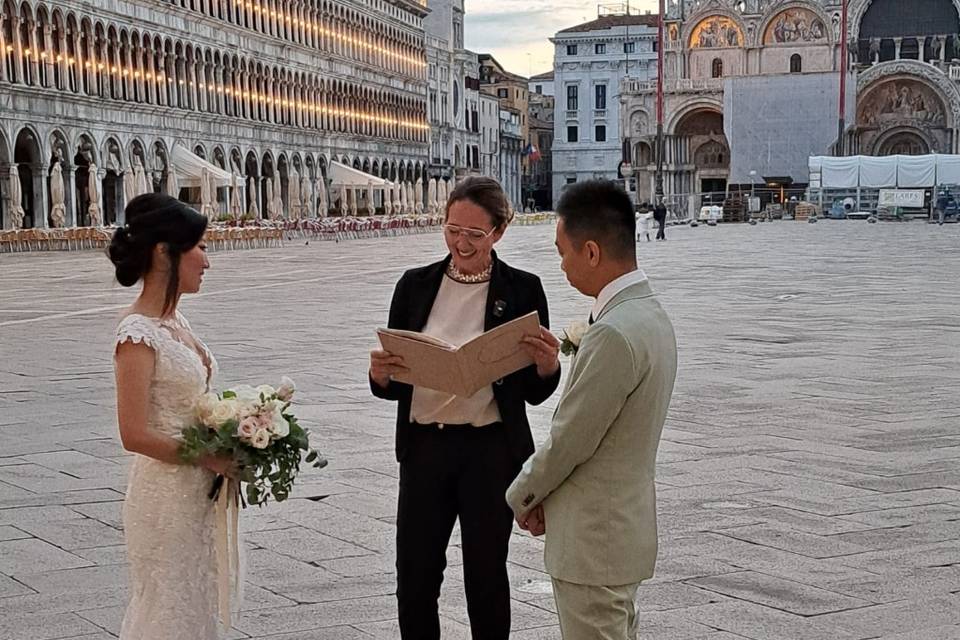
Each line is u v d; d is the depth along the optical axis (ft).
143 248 15.87
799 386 44.75
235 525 16.63
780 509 27.73
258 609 21.45
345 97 285.84
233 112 228.43
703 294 84.53
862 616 20.85
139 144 192.13
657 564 23.73
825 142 307.17
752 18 327.06
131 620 16.10
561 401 14.16
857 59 322.55
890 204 269.44
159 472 15.89
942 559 24.00
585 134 429.38
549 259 132.16
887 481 30.30
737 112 311.47
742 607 21.30
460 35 379.14
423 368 16.76
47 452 34.17
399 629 20.26
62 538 25.81
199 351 16.56
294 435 16.01
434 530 17.95
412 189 305.12
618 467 14.16
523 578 23.25
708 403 41.34
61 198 154.20
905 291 86.07
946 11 318.24
